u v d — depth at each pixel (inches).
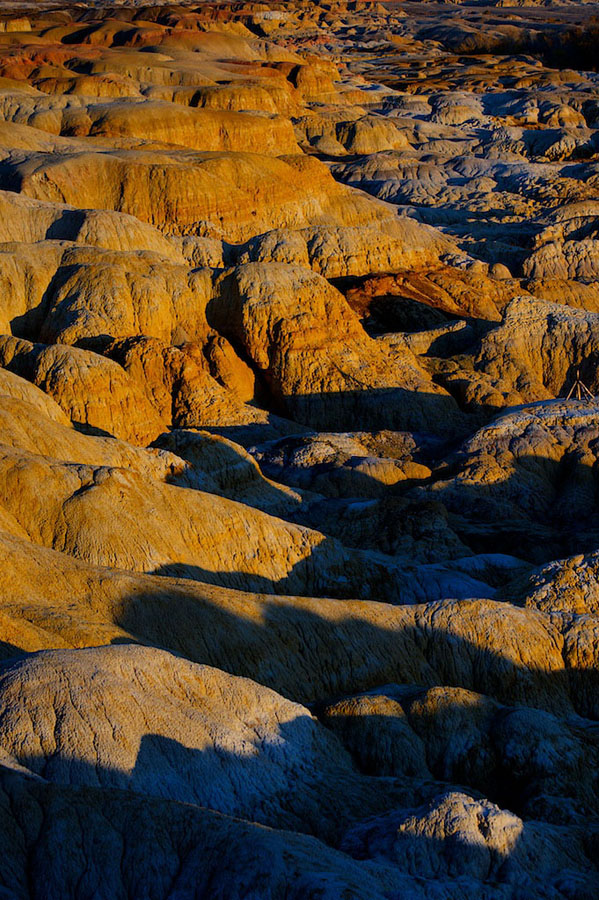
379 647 1331.2
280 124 4913.9
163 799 836.6
